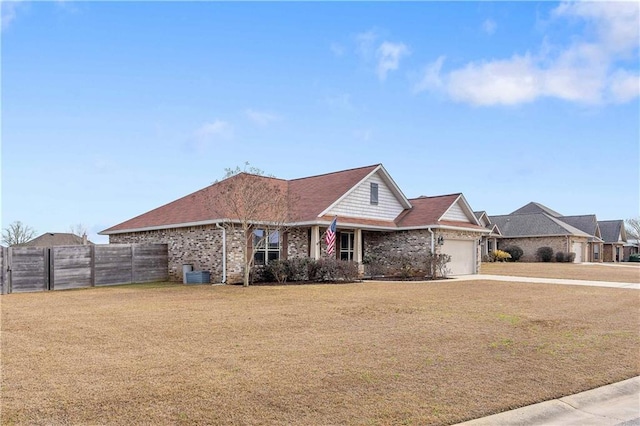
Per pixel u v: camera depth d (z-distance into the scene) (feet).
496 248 170.91
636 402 21.34
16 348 27.84
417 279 78.07
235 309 42.68
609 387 22.71
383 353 27.17
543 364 25.80
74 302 48.83
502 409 19.31
